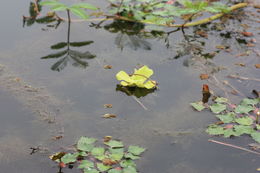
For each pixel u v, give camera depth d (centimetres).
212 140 266
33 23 333
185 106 281
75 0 355
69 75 296
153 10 346
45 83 290
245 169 255
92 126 269
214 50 318
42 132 266
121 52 313
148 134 267
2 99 280
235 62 309
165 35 329
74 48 314
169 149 262
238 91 289
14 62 302
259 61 310
